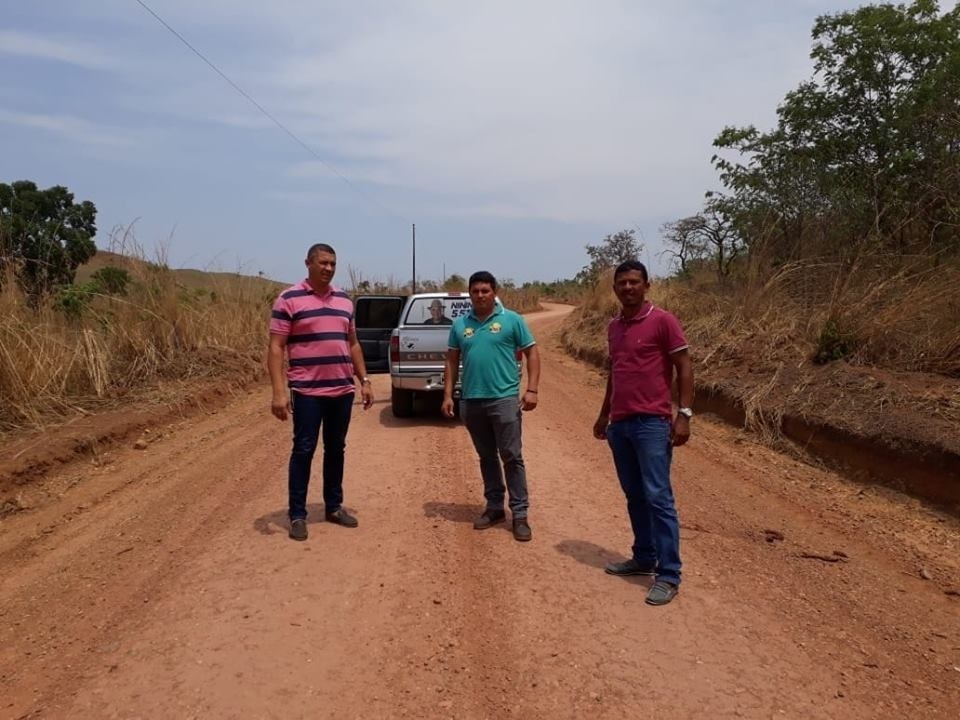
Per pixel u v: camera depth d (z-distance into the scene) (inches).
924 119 493.0
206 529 220.1
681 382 173.2
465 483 275.1
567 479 281.0
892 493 252.7
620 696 133.3
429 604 170.6
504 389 213.6
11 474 259.9
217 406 418.3
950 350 304.2
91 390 379.6
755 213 571.8
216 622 160.9
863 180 520.1
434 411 437.4
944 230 382.0
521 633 156.9
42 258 408.2
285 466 292.0
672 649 149.9
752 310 447.2
